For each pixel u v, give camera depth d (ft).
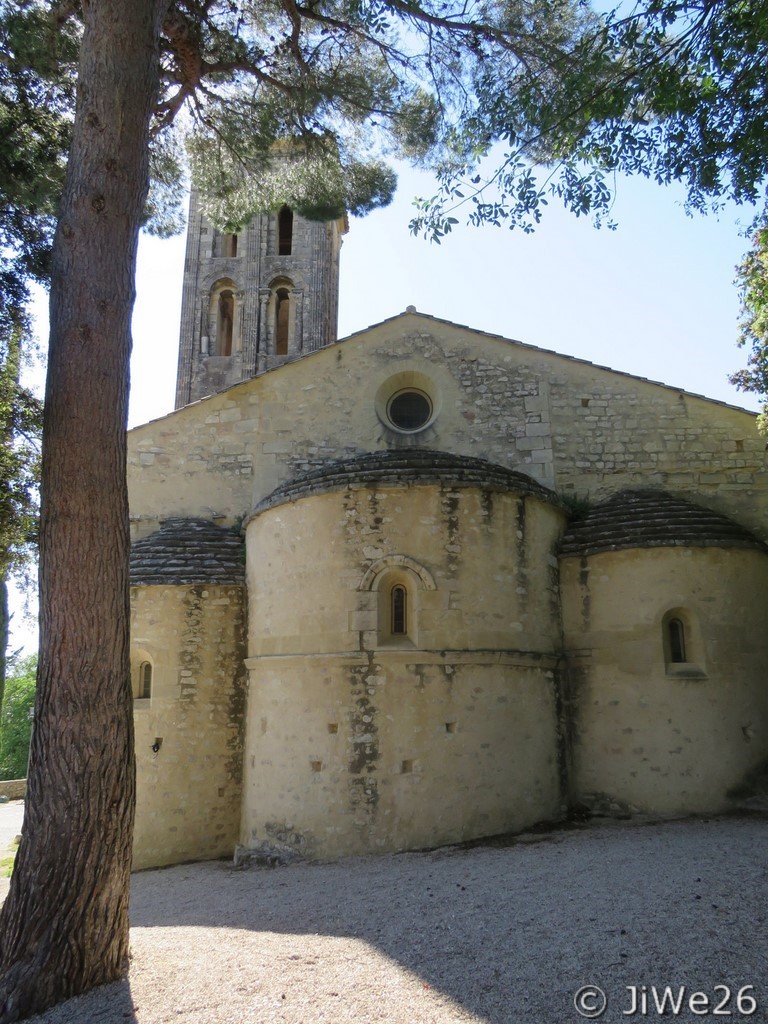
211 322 97.04
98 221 23.62
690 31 24.99
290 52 38.68
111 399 22.81
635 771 40.37
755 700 41.24
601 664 42.47
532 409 52.44
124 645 21.88
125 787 21.20
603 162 27.58
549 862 30.04
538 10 33.42
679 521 44.16
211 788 42.83
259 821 39.04
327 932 23.59
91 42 24.89
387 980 18.93
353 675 37.91
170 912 29.78
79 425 22.15
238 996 18.56
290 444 52.75
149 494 53.01
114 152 24.18
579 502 50.42
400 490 40.14
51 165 38.11
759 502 50.08
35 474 40.24
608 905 22.94
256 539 44.65
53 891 19.76
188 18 35.22
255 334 95.09
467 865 31.12
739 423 51.42
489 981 18.40
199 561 46.55
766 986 16.97
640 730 40.78
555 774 40.37
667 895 23.31
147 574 45.06
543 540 43.42
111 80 24.54
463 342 54.03
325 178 44.16
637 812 39.81
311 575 40.29
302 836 36.96
